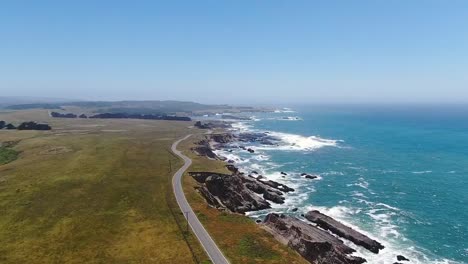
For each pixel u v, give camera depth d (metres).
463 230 88.56
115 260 64.06
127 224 78.94
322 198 114.94
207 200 102.44
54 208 87.12
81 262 63.44
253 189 118.75
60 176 112.25
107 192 98.62
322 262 70.31
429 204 108.31
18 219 80.81
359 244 79.81
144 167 127.94
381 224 92.50
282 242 75.62
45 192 97.94
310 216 94.62
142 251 67.25
